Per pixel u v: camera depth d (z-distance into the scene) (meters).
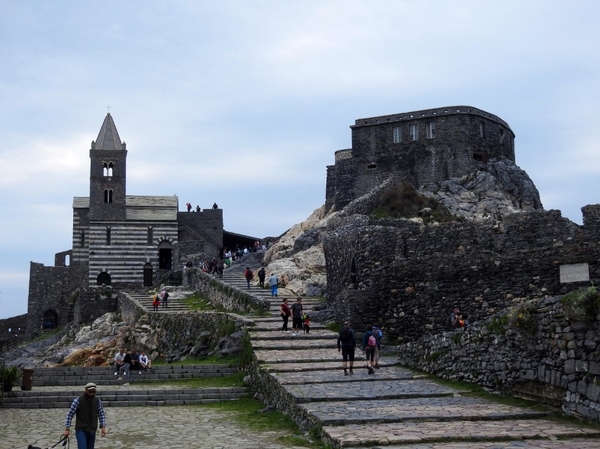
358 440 20.06
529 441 19.86
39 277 99.12
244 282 65.94
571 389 22.94
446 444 19.70
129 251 100.12
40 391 37.53
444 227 40.03
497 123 79.25
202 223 105.06
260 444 23.98
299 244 71.38
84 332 76.56
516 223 37.06
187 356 50.25
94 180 100.50
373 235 44.56
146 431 27.77
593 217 34.53
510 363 26.64
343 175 80.19
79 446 21.08
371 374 32.34
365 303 41.69
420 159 76.81
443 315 38.72
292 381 30.55
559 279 34.91
